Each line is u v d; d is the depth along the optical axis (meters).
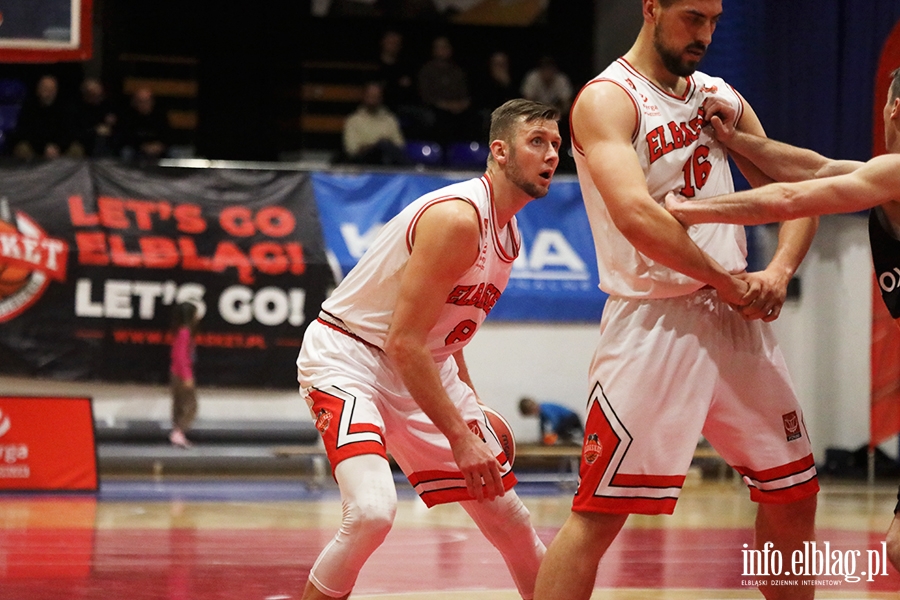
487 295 5.01
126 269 17.12
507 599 6.66
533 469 17.81
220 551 8.95
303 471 17.44
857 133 17.20
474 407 5.25
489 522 5.15
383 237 5.04
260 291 17.44
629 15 21.38
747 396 4.70
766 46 17.94
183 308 17.08
